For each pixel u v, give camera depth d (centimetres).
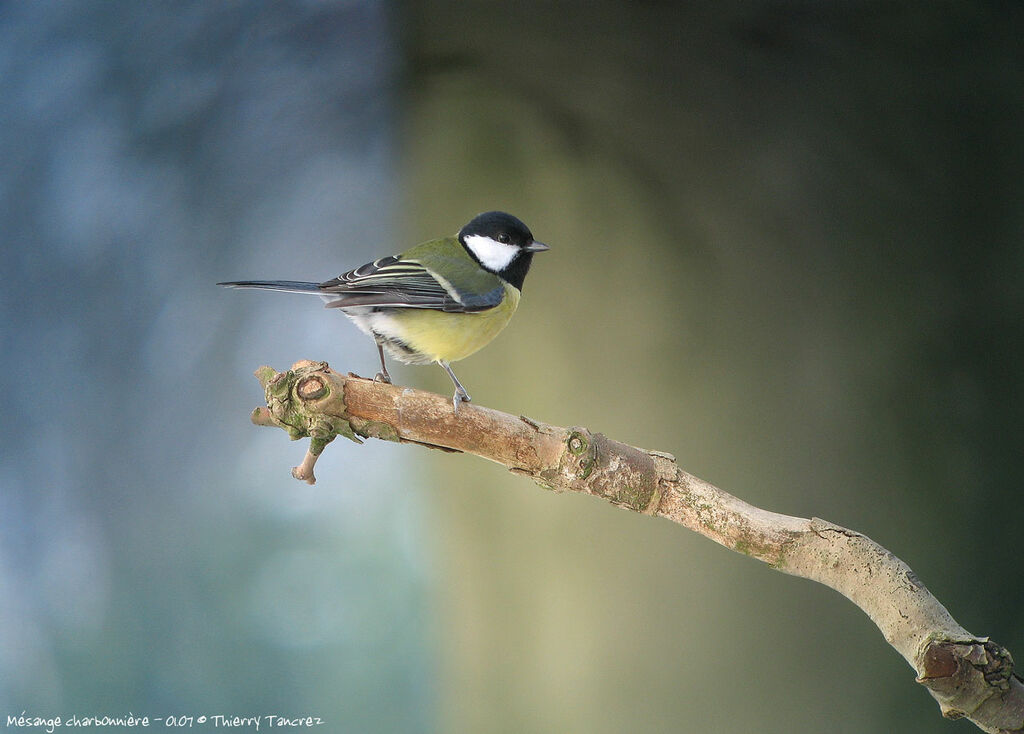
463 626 787
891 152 785
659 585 783
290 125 793
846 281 784
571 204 788
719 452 784
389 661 789
